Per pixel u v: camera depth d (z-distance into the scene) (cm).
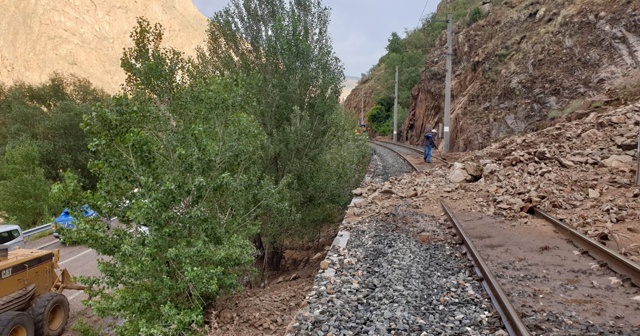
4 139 3462
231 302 751
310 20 1343
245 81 1000
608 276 535
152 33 928
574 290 500
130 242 633
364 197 1241
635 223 700
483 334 412
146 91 911
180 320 582
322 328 442
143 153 694
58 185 661
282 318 614
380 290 539
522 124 1997
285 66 1267
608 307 448
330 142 1384
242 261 712
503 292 470
